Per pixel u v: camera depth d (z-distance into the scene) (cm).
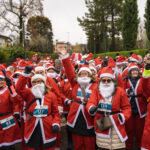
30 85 448
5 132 378
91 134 368
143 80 327
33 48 3622
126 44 2781
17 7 2789
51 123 335
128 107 332
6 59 1625
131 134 443
